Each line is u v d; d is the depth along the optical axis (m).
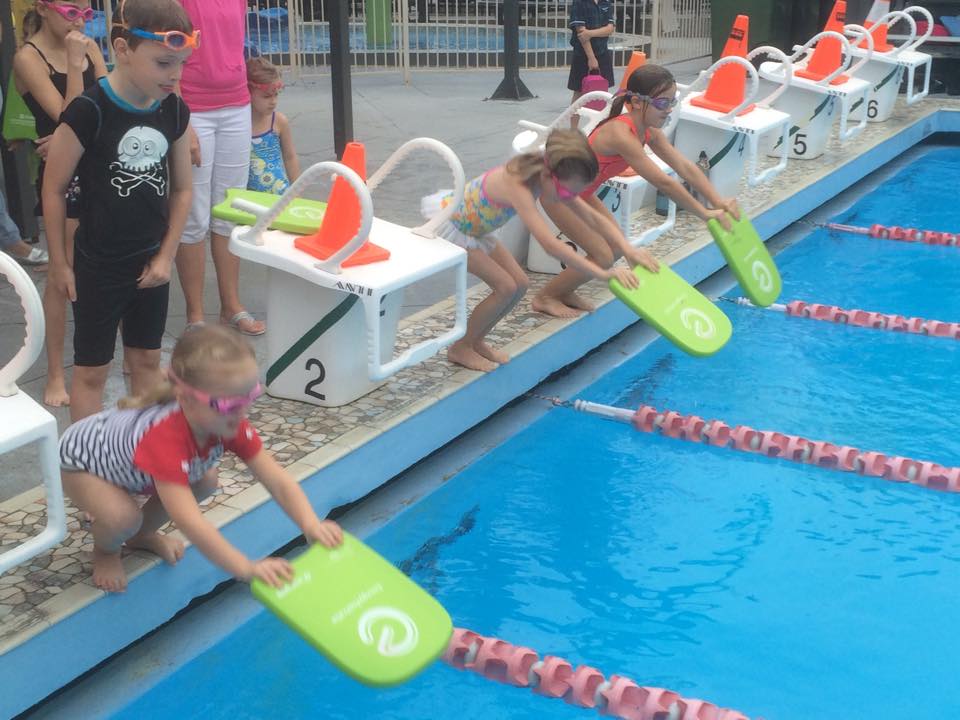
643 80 4.74
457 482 4.36
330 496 3.83
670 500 4.25
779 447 4.60
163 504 2.73
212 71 4.55
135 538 3.15
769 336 5.97
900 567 3.79
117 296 3.37
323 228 3.99
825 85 8.27
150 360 3.63
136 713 3.04
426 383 4.46
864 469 4.46
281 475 2.81
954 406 5.07
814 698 3.12
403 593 2.78
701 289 6.68
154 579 3.15
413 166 8.31
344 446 3.88
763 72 8.45
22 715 2.98
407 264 4.00
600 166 4.88
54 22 4.10
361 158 3.98
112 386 4.38
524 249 5.90
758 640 3.39
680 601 3.59
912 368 5.53
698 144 6.98
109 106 3.18
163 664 3.23
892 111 10.47
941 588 3.67
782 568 3.78
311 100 11.57
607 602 3.59
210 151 4.64
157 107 3.29
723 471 4.49
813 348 5.80
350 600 2.70
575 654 3.33
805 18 13.05
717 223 4.89
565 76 13.80
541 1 17.56
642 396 5.18
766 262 5.05
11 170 5.86
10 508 3.40
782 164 7.12
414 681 3.22
